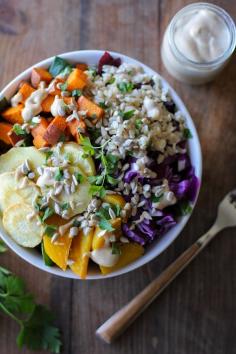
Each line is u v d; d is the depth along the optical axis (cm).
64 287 46
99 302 46
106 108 40
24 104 40
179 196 40
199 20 46
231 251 47
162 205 39
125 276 46
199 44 46
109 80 41
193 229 47
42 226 38
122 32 48
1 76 47
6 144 41
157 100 40
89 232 37
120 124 38
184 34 46
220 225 46
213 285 47
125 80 41
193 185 41
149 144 39
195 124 48
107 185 38
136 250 39
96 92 40
